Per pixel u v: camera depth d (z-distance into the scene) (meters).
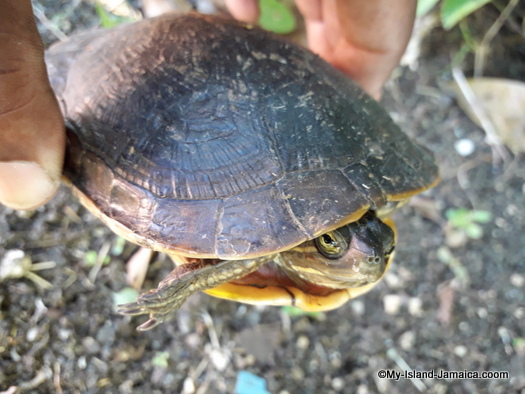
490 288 0.25
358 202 0.13
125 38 0.16
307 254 0.14
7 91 0.12
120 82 0.14
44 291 0.20
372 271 0.13
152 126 0.14
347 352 0.23
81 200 0.14
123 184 0.13
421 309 0.24
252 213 0.13
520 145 0.30
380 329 0.24
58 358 0.19
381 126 0.15
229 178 0.13
